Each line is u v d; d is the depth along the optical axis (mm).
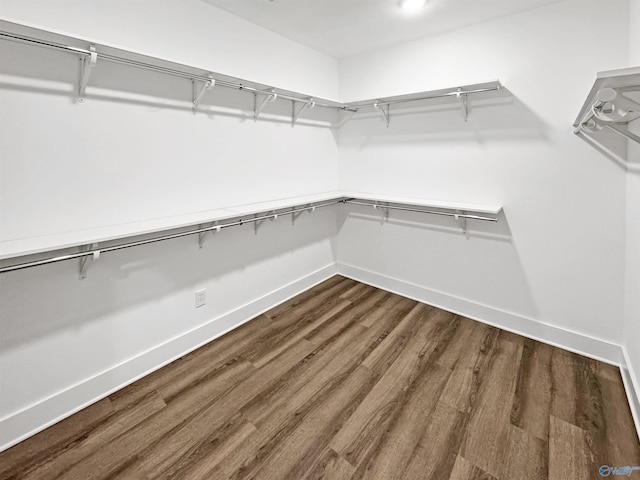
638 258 1609
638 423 1443
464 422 1500
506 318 2352
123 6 1578
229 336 2262
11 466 1278
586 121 1628
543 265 2150
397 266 2953
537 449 1351
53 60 1375
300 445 1383
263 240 2555
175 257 1960
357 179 3096
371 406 1607
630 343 1743
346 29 2332
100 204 1590
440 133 2502
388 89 2738
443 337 2248
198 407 1601
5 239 1324
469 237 2477
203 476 1244
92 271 1596
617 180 1835
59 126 1423
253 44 2248
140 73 1675
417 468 1274
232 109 2176
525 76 2064
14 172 1322
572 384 1754
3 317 1340
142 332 1833
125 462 1300
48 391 1485
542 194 2098
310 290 3055
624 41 1725
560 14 1898
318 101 2588
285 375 1847
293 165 2719
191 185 1987
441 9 2021
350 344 2164
